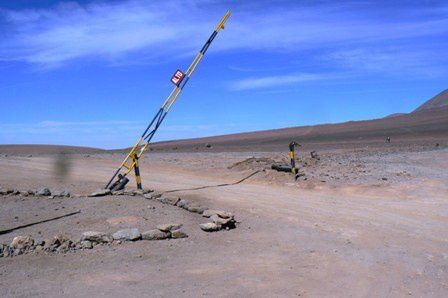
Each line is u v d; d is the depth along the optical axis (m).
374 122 97.88
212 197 14.41
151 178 19.97
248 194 15.29
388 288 7.42
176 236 9.84
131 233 9.58
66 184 16.69
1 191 13.05
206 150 57.06
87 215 11.14
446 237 10.40
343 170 19.95
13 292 6.86
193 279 7.54
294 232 10.58
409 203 14.03
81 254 8.66
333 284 7.50
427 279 7.86
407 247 9.62
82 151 72.62
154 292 6.95
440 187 16.03
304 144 63.28
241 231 10.54
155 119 14.88
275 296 6.93
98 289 7.02
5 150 75.94
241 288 7.20
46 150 75.00
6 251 8.60
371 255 9.03
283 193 15.70
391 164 22.75
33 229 10.09
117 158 35.28
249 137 97.12
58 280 7.38
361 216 12.27
